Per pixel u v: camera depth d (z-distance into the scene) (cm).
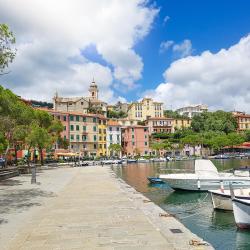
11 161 6053
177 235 992
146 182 3825
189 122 16338
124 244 901
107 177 3675
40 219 1262
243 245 1274
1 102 3059
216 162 8412
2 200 1792
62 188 2434
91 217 1284
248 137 13375
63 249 866
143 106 17862
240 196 1519
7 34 1680
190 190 2900
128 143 12681
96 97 16488
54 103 13138
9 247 896
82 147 10800
